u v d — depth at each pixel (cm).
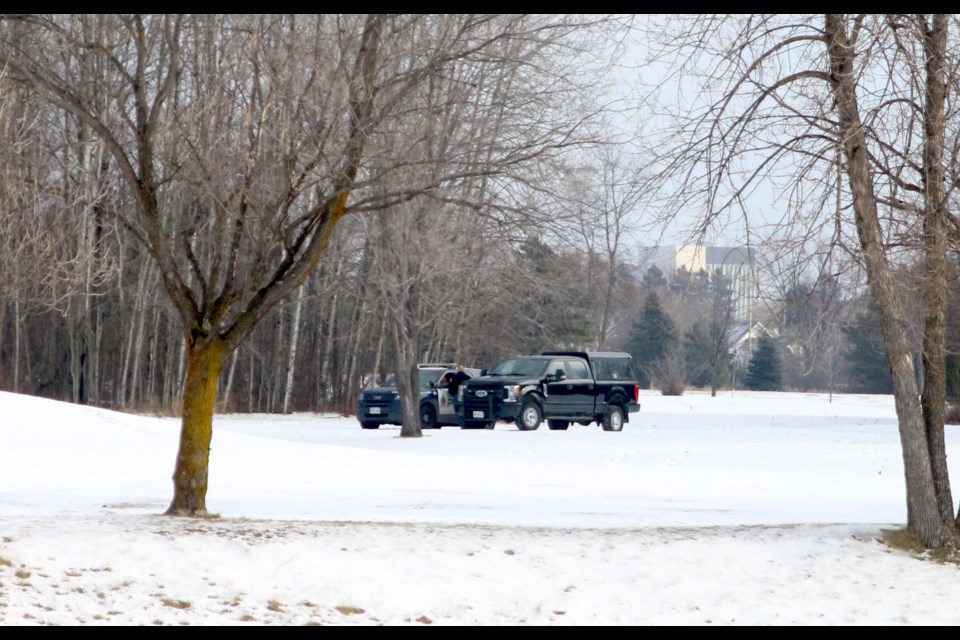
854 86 4644
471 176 5188
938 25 4622
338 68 4984
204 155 5059
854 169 4697
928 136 4669
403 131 5200
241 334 5356
